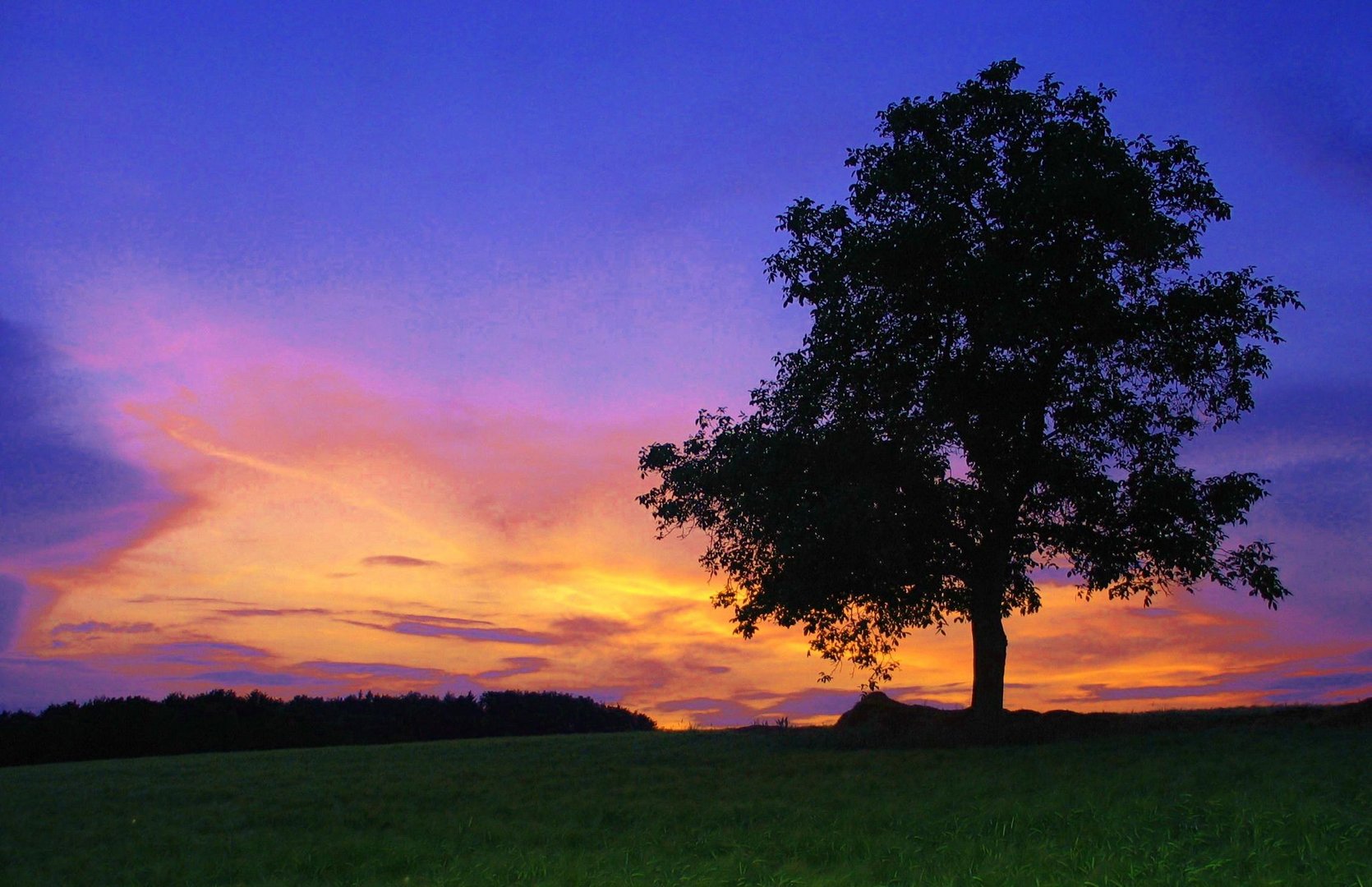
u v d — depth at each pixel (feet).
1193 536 74.02
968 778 52.60
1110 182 72.28
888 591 78.79
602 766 70.44
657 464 83.71
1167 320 76.43
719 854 39.06
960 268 73.51
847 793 50.75
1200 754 55.31
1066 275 74.18
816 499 73.92
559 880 35.63
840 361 78.28
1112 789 46.06
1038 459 78.43
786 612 79.15
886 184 77.71
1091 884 30.86
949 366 77.61
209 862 41.52
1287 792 42.24
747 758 71.46
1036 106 77.25
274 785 66.64
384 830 47.52
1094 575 78.07
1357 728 63.21
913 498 76.79
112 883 38.93
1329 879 30.09
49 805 59.72
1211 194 76.59
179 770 80.07
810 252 81.46
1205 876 31.19
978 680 78.54
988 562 79.46
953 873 33.35
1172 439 79.56
